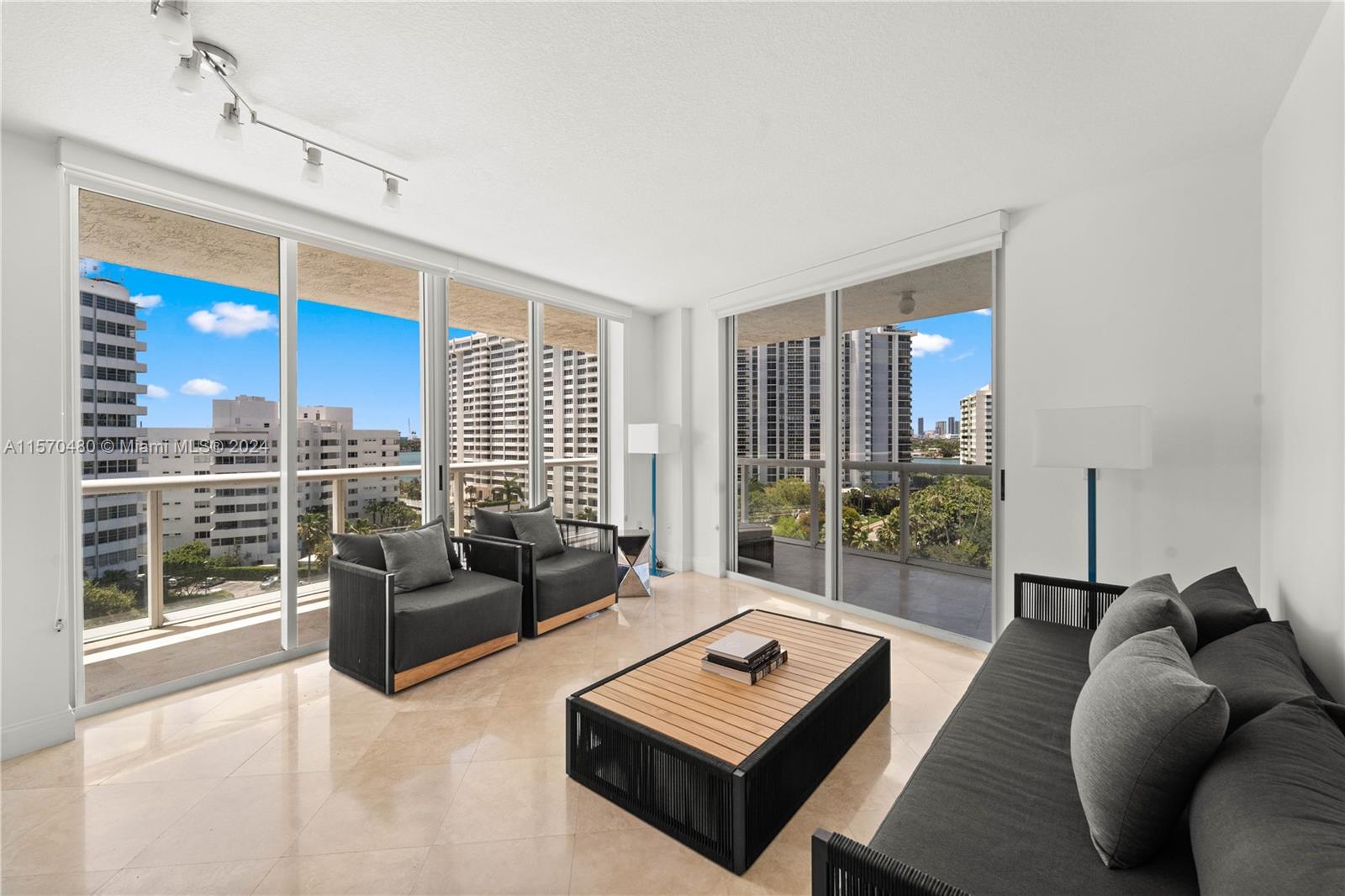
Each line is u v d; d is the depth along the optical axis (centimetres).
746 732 185
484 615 321
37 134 238
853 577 411
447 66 195
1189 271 265
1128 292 282
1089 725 124
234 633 313
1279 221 223
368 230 343
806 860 170
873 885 100
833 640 265
